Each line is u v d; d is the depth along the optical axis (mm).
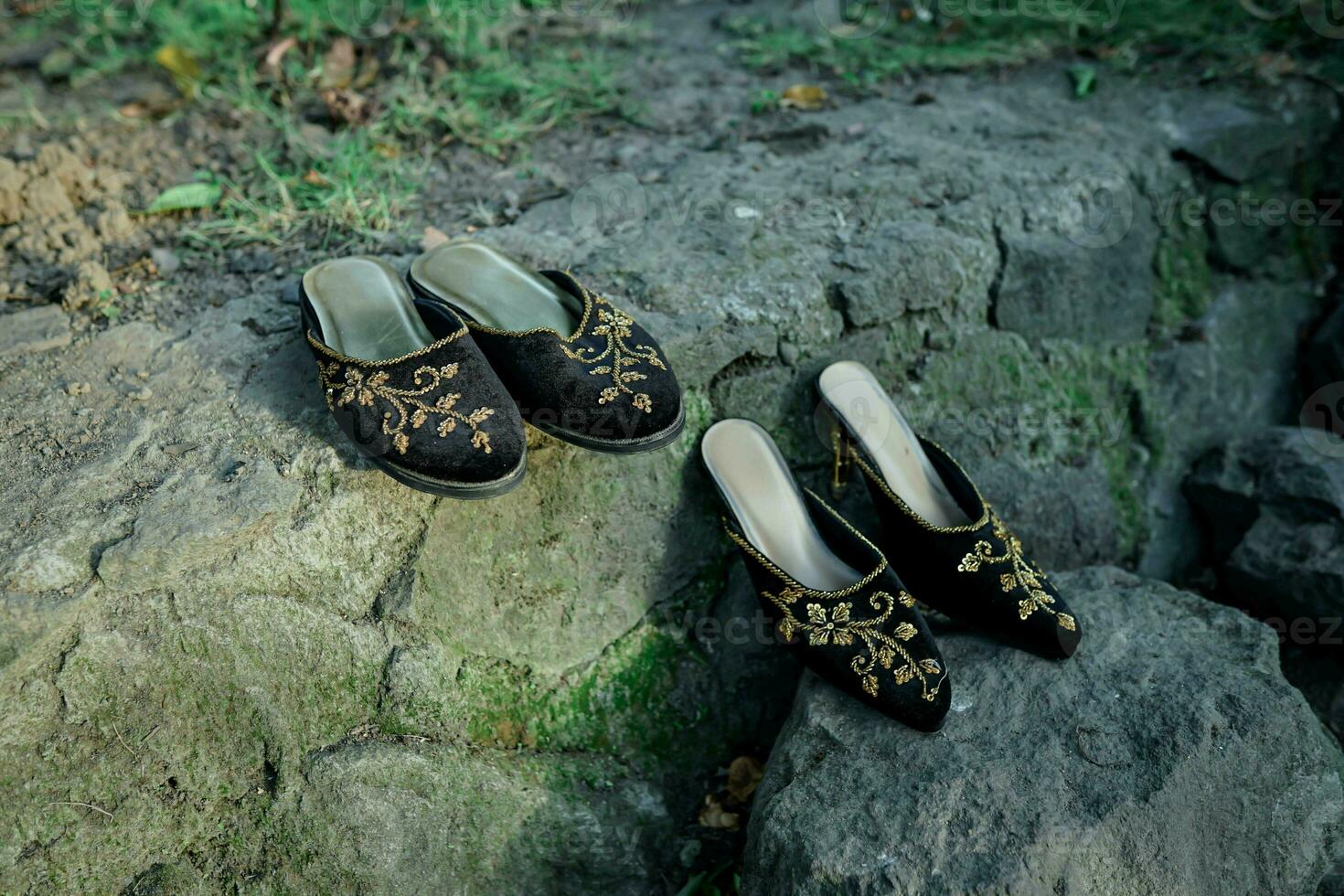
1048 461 2561
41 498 1754
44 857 1671
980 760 1775
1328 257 3141
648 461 2113
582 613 2115
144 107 2928
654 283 2238
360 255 2281
